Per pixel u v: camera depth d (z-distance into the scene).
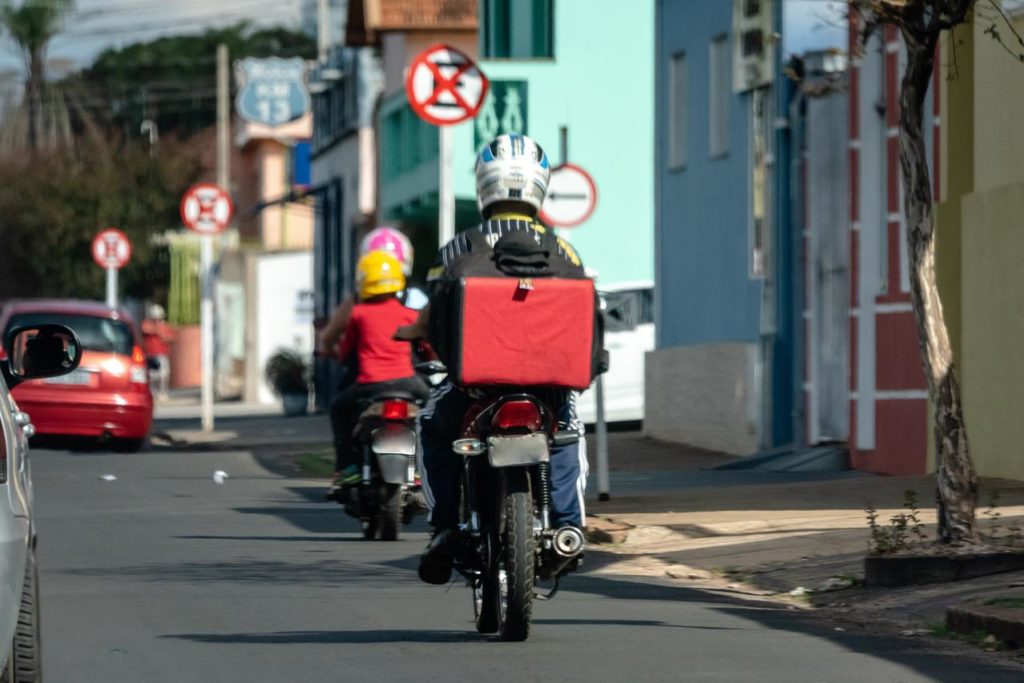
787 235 49.34
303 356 98.75
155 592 25.47
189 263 149.88
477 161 21.08
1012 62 37.91
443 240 44.19
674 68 58.44
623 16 81.94
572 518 20.41
